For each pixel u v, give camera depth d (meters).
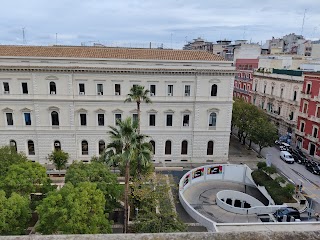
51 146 46.75
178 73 44.97
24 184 26.06
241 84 81.19
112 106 45.66
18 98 44.16
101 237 4.90
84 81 44.31
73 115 45.41
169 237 4.99
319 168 45.41
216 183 41.81
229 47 101.38
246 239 4.99
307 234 5.15
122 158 23.44
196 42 130.50
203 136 48.16
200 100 46.34
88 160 47.59
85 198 21.95
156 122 47.00
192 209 31.39
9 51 45.84
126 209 25.33
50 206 21.67
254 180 40.22
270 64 71.06
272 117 65.12
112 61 44.72
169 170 45.69
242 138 63.03
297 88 57.28
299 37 127.12
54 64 43.50
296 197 34.97
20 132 45.81
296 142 56.81
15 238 4.86
